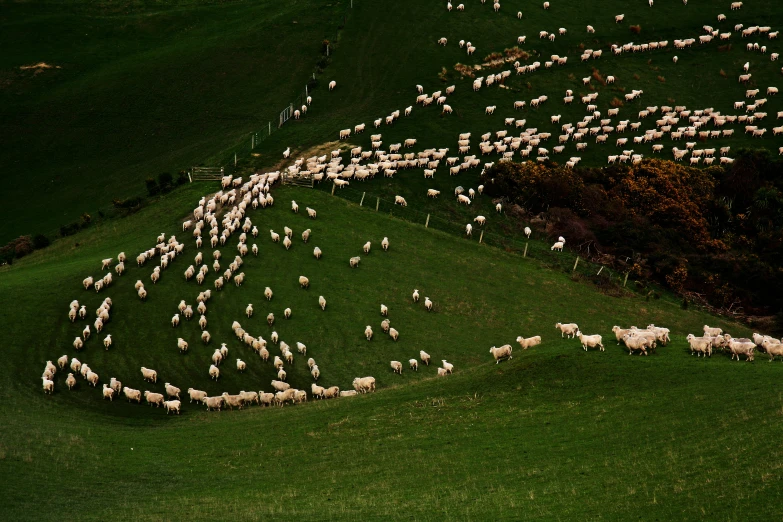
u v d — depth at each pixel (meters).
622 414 41.56
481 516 32.56
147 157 110.25
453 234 82.50
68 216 97.62
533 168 93.75
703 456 35.28
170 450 43.19
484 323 66.44
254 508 34.91
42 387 51.62
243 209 77.44
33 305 61.31
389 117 105.31
